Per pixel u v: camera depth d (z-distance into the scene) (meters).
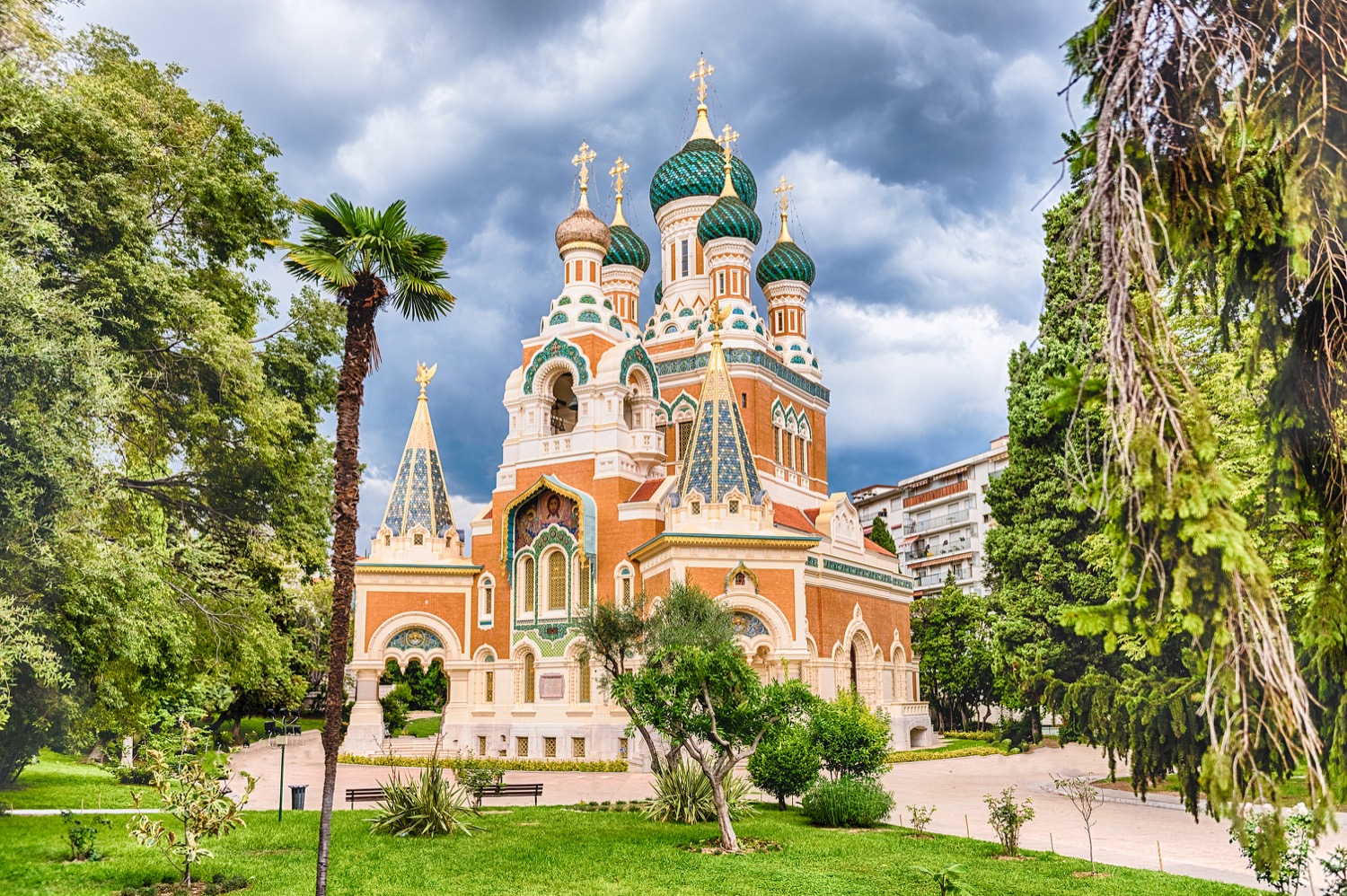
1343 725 9.34
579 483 45.22
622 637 27.20
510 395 48.31
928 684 67.38
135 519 23.70
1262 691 7.44
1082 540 31.59
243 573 26.78
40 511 17.58
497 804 29.25
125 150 22.25
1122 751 24.98
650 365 48.12
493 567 47.56
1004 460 88.81
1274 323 9.54
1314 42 8.37
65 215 20.95
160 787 17.78
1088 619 7.72
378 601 46.72
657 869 18.88
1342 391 9.34
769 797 30.95
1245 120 7.93
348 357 18.66
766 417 51.25
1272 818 7.34
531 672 45.41
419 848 21.06
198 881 17.75
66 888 16.78
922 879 17.94
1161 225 7.59
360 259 18.91
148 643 20.77
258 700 47.44
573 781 35.81
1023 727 57.81
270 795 32.34
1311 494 9.80
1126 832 24.52
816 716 28.22
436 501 48.97
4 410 16.70
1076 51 8.25
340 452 18.27
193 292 23.31
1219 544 6.93
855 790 25.14
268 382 29.16
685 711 21.08
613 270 58.59
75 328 18.88
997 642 34.28
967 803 30.53
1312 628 9.43
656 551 39.28
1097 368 8.05
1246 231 8.68
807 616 44.31
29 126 19.75
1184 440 7.26
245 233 28.03
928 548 97.81
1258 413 10.15
